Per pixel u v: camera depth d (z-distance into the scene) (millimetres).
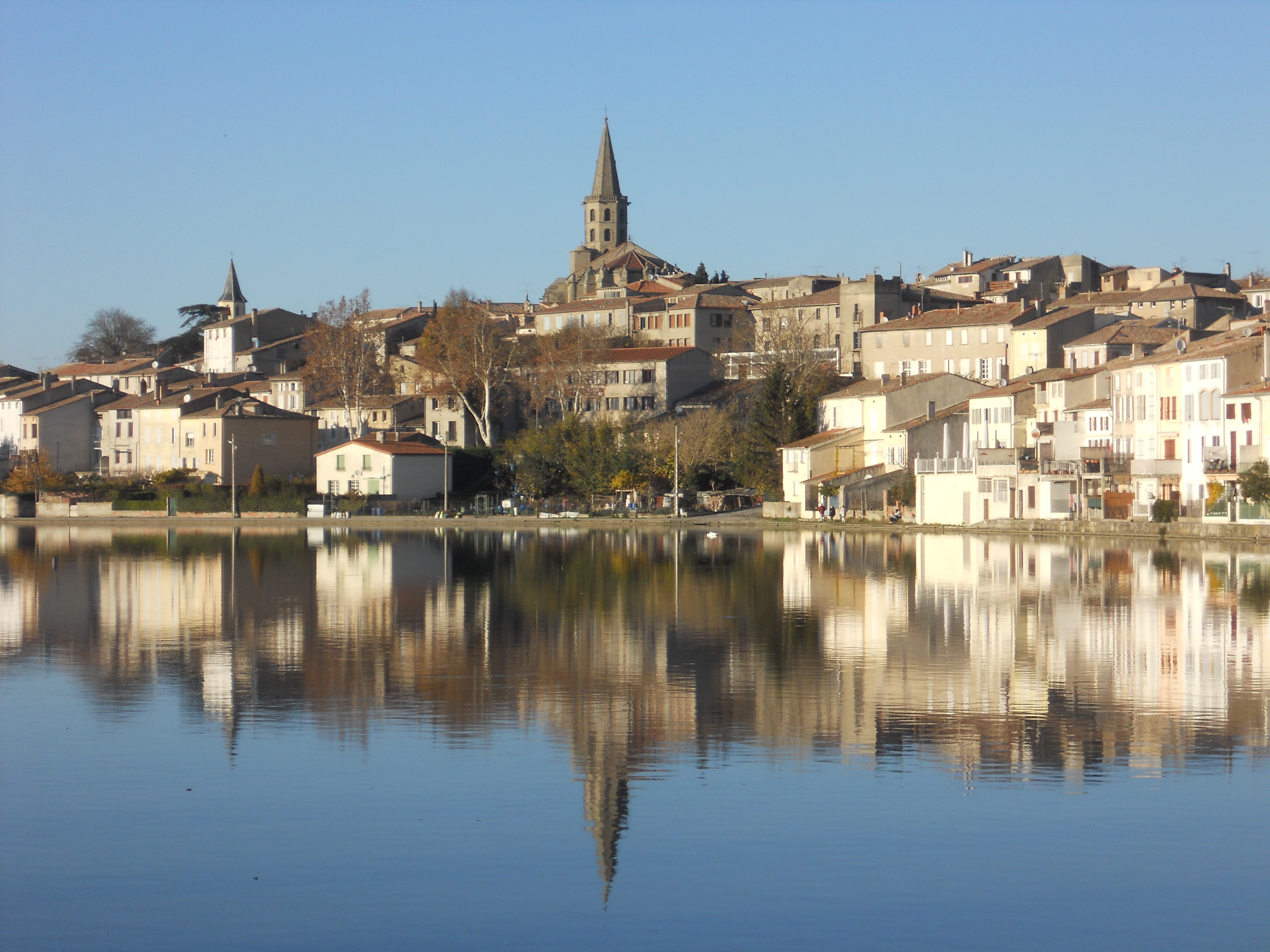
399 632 64500
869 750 39812
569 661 55219
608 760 38719
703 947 26656
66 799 35094
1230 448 131000
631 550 124812
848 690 48656
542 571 100500
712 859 30859
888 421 170875
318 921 27766
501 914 28062
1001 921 27703
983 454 148250
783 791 35656
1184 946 26672
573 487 195125
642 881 29641
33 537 160875
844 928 27422
